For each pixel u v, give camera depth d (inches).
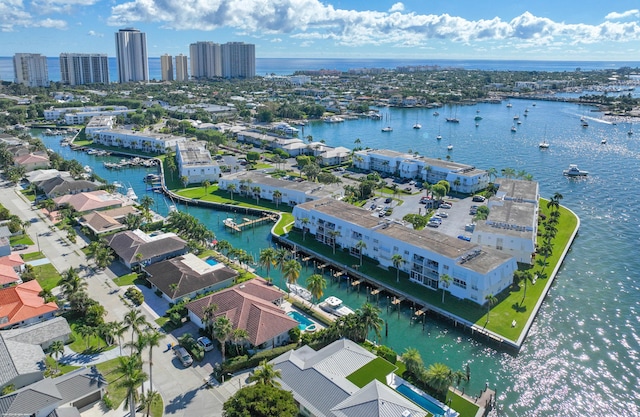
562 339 4392.2
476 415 3297.2
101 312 4284.0
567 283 5393.7
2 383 3292.3
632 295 5142.7
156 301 4724.4
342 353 3659.0
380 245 5679.1
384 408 2999.5
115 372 3206.2
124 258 5413.4
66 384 3245.6
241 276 5315.0
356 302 5012.3
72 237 6141.7
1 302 4362.7
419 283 5275.6
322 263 5871.1
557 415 3508.9
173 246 5669.3
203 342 3969.0
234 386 3528.5
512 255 5689.0
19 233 6392.7
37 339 3850.9
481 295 4734.3
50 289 4859.7
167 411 3265.3
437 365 3563.0
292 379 3398.1
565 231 6747.1
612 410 3563.0
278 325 4057.6
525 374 3932.1
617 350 4244.6
